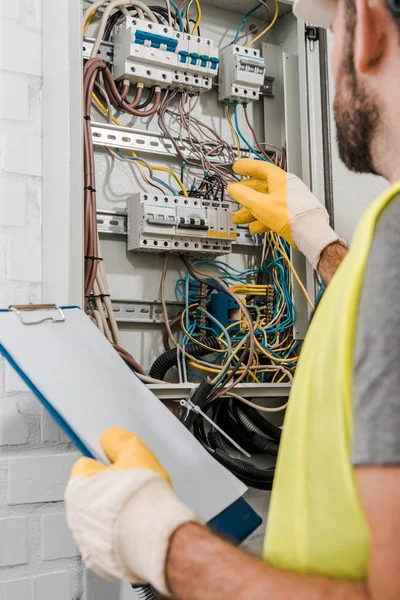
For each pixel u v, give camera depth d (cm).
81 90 141
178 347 162
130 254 174
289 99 181
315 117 171
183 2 185
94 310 153
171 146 182
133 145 174
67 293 134
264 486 154
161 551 50
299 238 136
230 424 171
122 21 171
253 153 195
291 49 204
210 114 193
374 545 37
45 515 136
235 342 172
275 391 165
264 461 175
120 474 62
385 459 37
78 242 137
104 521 58
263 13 203
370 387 39
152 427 100
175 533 52
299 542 48
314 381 50
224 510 91
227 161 192
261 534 171
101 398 100
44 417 138
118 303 170
